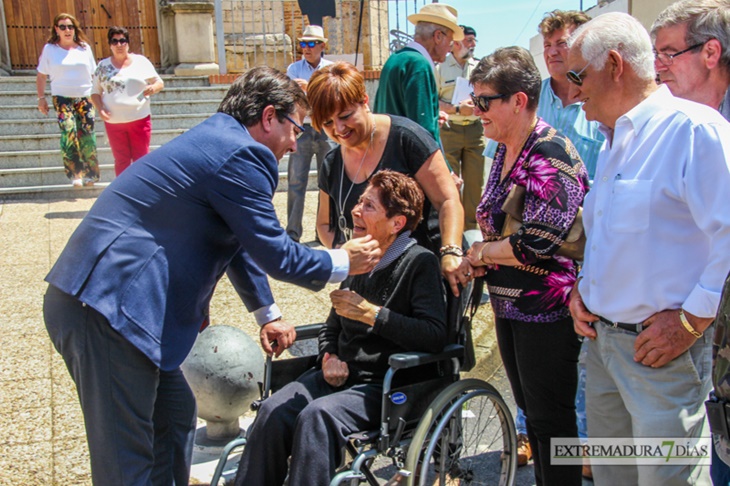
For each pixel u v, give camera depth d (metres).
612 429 2.57
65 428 3.70
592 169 3.49
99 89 7.94
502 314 2.89
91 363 2.48
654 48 2.80
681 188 2.20
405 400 2.78
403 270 3.02
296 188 6.91
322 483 2.67
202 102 10.88
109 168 9.64
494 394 2.98
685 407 2.28
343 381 3.03
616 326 2.40
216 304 5.54
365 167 3.29
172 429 2.93
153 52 12.27
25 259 6.40
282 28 12.61
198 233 2.56
